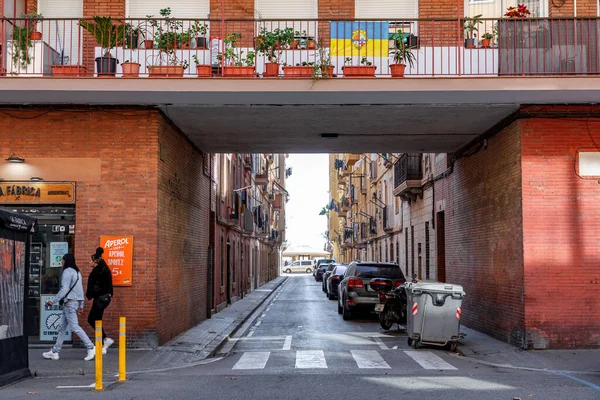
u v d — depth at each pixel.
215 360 11.94
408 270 28.58
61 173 12.81
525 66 12.88
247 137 16.09
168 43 12.90
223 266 24.88
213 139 16.44
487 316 15.01
